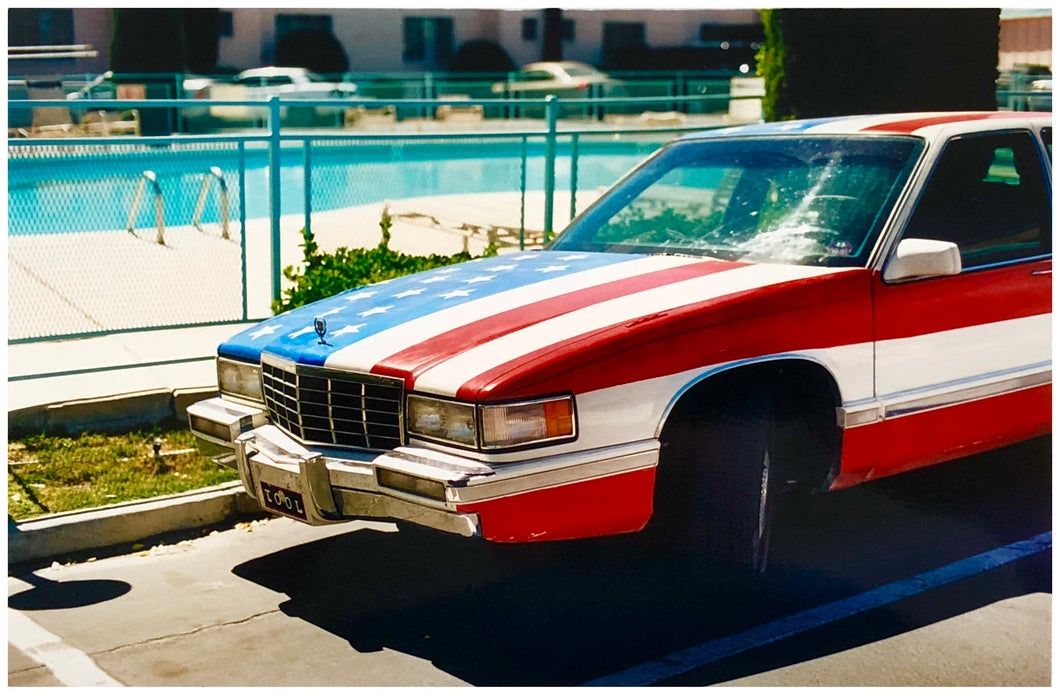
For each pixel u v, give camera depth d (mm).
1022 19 23359
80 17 28328
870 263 4812
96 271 7695
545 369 4078
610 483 4191
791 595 4750
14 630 4512
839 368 4668
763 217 5230
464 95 25250
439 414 4129
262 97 21719
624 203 5746
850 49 9750
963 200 5250
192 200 8047
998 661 4176
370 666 4188
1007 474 6215
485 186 9469
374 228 8602
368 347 4434
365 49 30516
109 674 4137
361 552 5297
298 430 4578
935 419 5016
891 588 4809
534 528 4090
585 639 4387
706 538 4469
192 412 5074
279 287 8055
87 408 6551
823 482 4859
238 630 4504
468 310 4617
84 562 5219
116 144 7289
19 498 5648
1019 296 5273
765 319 4488
